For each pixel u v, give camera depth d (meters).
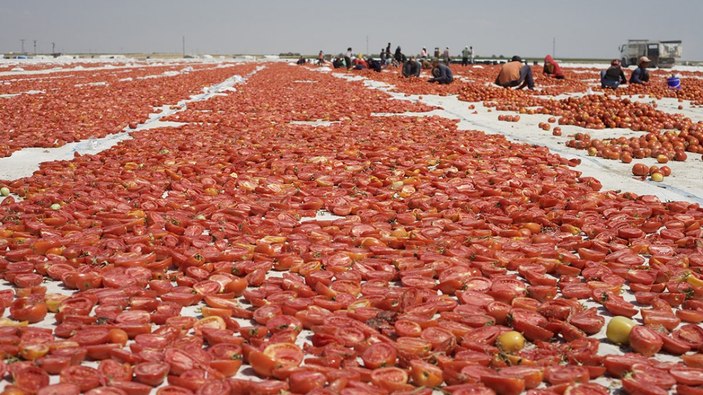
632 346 4.38
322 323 4.58
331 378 3.73
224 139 12.64
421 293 4.92
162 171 9.34
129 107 19.48
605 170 10.41
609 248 6.22
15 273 5.48
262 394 3.59
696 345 4.36
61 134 13.04
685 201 8.30
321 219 7.38
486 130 15.41
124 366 3.85
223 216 7.11
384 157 10.43
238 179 8.77
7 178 9.44
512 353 4.16
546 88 27.66
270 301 4.98
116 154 10.89
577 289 5.30
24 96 23.48
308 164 9.88
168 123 16.31
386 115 18.22
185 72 46.62
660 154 11.21
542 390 3.67
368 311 4.71
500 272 5.54
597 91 27.17
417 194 8.05
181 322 4.56
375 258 5.89
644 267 5.71
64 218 6.84
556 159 10.55
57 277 5.52
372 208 7.60
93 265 5.64
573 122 16.17
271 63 83.31
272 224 6.86
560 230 6.86
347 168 9.73
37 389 3.66
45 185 8.42
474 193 8.12
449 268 5.46
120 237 6.45
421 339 4.23
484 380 3.73
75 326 4.41
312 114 17.56
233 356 4.06
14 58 90.19
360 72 45.28
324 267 5.71
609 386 3.94
